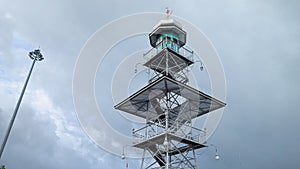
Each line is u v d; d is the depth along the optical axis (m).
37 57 29.72
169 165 25.39
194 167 26.94
